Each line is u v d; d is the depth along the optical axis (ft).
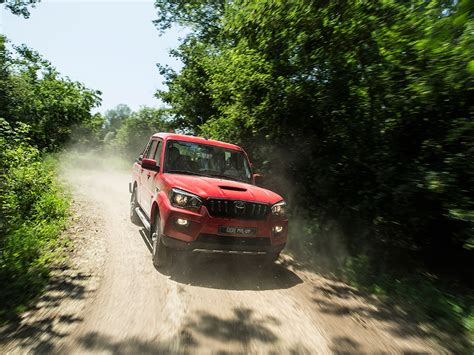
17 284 13.94
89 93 68.03
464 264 18.92
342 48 20.54
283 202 17.75
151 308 12.82
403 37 17.94
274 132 25.27
